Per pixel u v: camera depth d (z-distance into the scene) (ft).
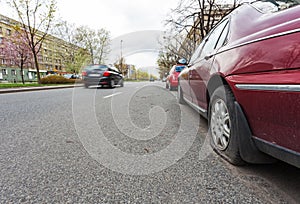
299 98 2.89
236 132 4.45
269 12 4.59
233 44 4.98
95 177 4.25
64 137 6.77
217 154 5.48
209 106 6.39
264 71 3.60
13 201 3.42
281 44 3.29
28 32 50.37
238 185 3.94
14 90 26.12
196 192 3.72
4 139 6.49
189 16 31.27
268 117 3.53
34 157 5.17
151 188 3.85
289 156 3.19
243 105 4.27
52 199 3.49
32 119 9.23
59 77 52.13
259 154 4.20
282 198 3.52
